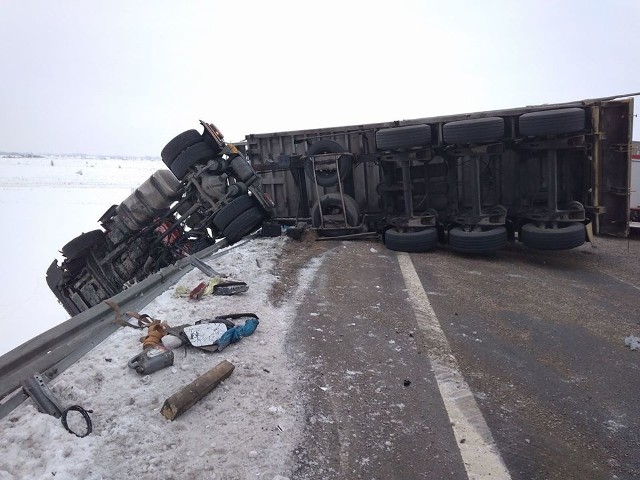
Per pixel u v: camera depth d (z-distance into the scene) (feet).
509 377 13.80
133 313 15.46
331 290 21.40
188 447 9.86
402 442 10.66
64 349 12.93
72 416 10.37
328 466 9.73
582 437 11.10
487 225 28.27
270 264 25.09
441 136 30.50
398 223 29.99
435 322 17.88
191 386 11.34
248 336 15.42
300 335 16.03
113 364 12.82
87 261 35.63
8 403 10.43
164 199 33.60
